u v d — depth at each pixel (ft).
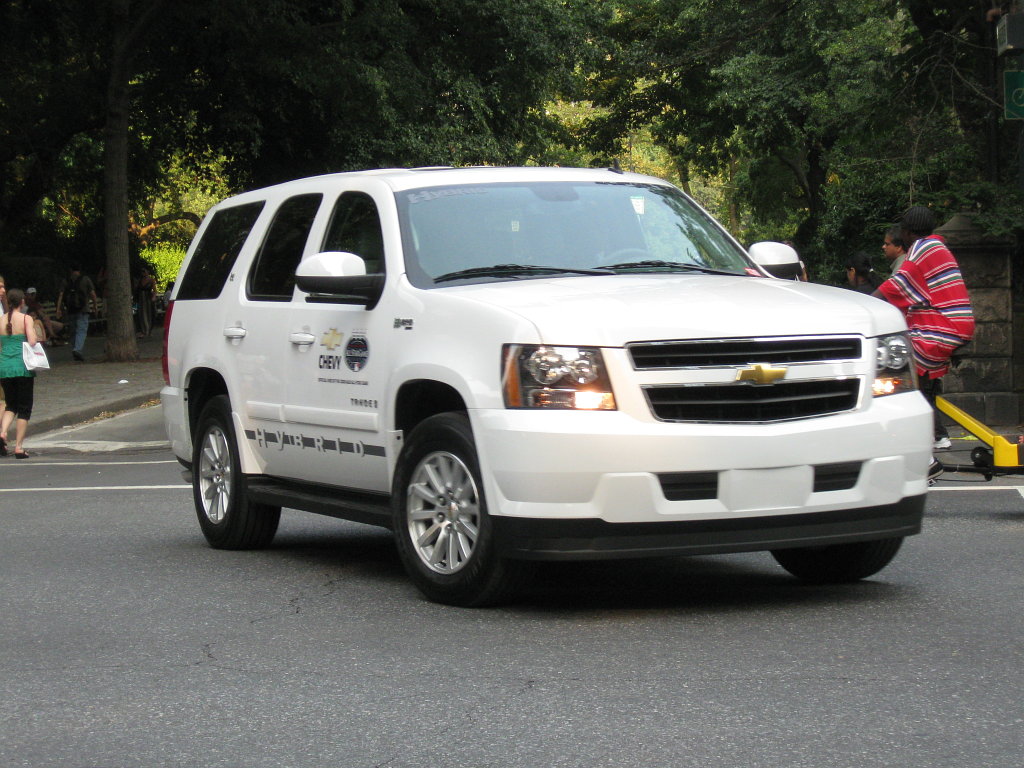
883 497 25.26
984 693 19.61
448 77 140.87
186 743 18.25
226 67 135.03
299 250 32.32
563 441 23.65
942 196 69.67
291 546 35.73
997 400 62.49
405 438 27.91
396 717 19.15
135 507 44.91
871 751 17.08
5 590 29.94
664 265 29.19
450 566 26.17
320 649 23.32
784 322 24.85
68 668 22.54
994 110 65.77
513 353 24.41
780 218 195.00
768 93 117.19
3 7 124.88
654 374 23.93
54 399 86.63
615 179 31.50
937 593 27.09
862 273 45.42
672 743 17.58
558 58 146.61
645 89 164.45
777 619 24.88
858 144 78.79
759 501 24.12
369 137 140.67
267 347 32.48
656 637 23.56
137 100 140.56
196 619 26.27
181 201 256.93
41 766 17.49
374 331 28.35
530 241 28.94
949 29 72.64
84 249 182.29
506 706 19.49
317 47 126.82
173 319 37.68
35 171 153.58
